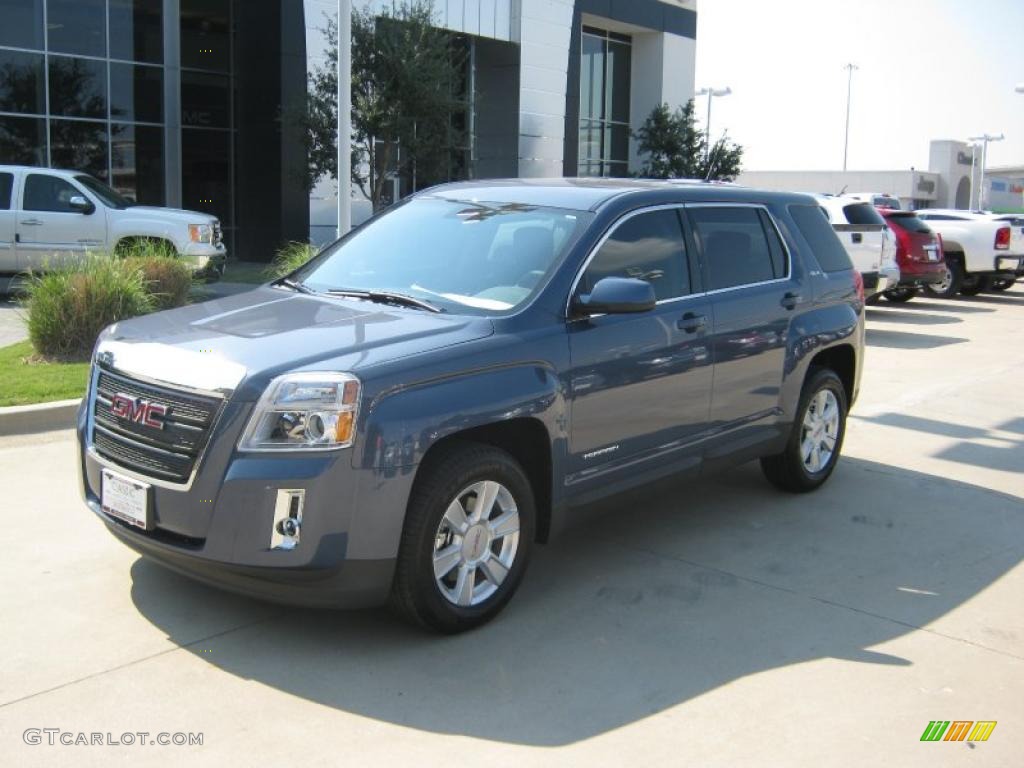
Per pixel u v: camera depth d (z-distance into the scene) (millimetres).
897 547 5816
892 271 16234
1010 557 5715
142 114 24594
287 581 3896
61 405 7797
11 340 11750
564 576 5195
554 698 3889
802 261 6480
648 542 5773
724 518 6262
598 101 38469
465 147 24531
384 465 3947
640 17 37156
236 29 25594
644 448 5227
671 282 5457
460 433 4359
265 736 3549
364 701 3812
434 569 4223
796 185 73312
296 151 24312
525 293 4789
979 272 22484
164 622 4430
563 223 5160
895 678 4160
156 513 4098
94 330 10070
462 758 3441
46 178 15703
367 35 21844
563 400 4656
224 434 3898
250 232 25625
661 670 4156
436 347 4266
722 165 37094
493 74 31828
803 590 5109
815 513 6414
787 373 6238
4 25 22562
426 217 5645
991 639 4590
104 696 3795
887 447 8266
